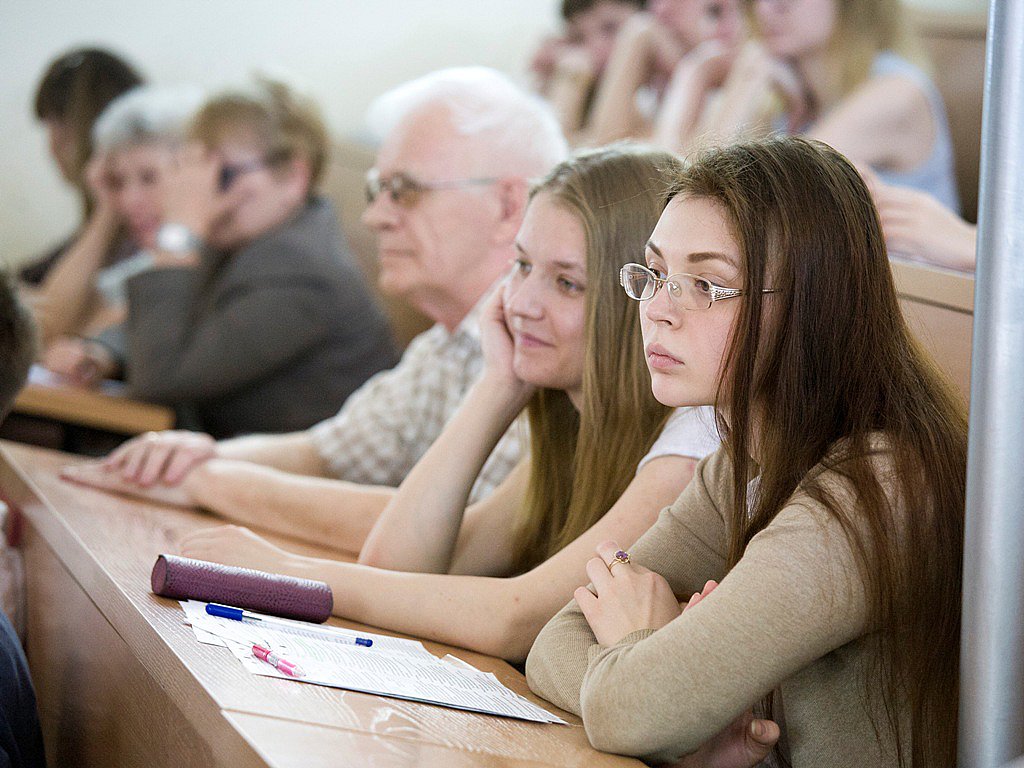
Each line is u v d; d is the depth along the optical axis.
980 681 2.01
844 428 2.37
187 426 7.73
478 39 10.59
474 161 4.88
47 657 3.54
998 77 1.98
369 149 10.07
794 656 2.13
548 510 3.53
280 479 4.27
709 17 8.67
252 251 7.73
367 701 2.15
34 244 10.16
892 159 6.84
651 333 2.44
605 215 3.25
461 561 3.61
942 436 2.36
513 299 3.36
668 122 8.29
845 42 7.08
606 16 9.27
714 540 2.68
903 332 2.47
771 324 2.35
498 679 2.63
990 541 2.00
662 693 2.11
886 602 2.19
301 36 10.44
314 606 2.79
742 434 2.39
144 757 2.35
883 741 2.32
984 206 2.00
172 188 8.87
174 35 10.38
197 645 2.29
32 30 10.16
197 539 3.19
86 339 8.69
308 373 7.67
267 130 7.97
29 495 4.18
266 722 1.90
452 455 3.40
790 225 2.34
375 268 9.59
